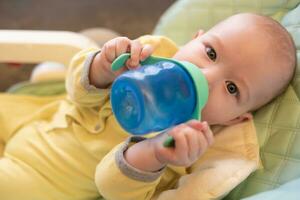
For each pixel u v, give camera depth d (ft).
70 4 6.00
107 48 2.38
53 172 2.89
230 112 2.59
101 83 2.66
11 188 2.85
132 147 2.28
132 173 2.22
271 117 2.77
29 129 3.16
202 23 3.37
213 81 2.46
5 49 3.23
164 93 1.86
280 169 2.60
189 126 1.96
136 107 1.85
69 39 3.26
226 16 3.31
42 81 3.64
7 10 5.86
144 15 5.85
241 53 2.51
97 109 2.95
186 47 2.64
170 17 3.48
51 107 3.37
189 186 2.52
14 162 2.96
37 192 2.87
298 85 2.77
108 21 5.76
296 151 2.60
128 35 5.60
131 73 1.90
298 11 3.07
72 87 2.79
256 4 3.25
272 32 2.64
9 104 3.43
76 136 2.92
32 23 5.70
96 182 2.41
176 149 1.96
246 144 2.69
